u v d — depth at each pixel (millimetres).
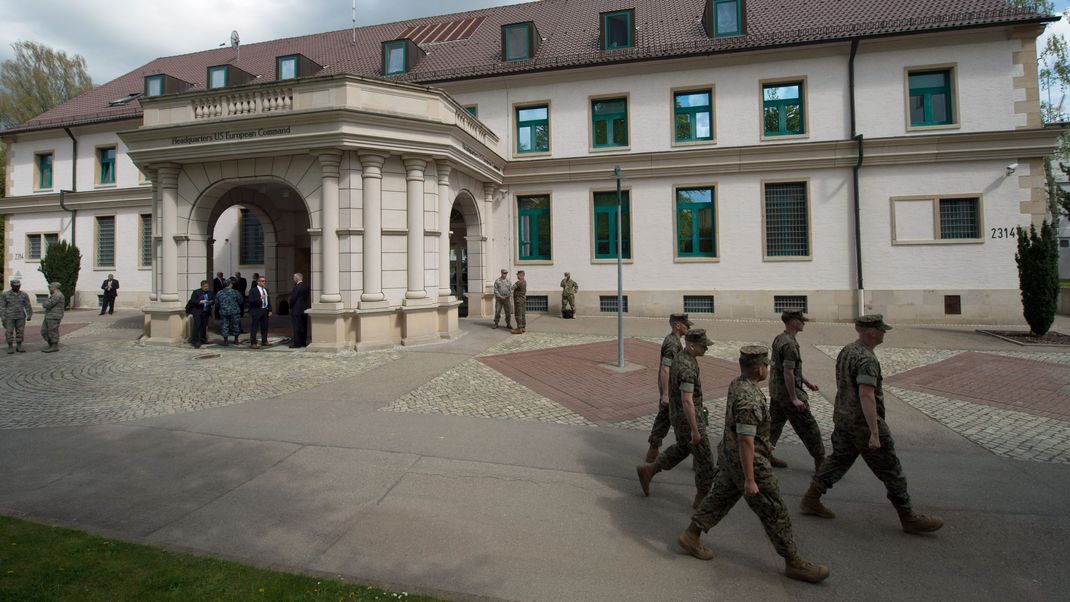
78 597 2916
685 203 17547
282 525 3949
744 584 3225
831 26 16688
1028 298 12633
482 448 5668
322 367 10023
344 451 5555
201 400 7684
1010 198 15242
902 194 15898
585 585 3199
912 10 16609
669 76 17438
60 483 4742
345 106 11234
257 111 12016
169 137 12461
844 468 4027
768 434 3389
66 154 24219
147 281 23266
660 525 3996
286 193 18391
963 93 15586
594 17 21266
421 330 12484
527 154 18453
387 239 12156
